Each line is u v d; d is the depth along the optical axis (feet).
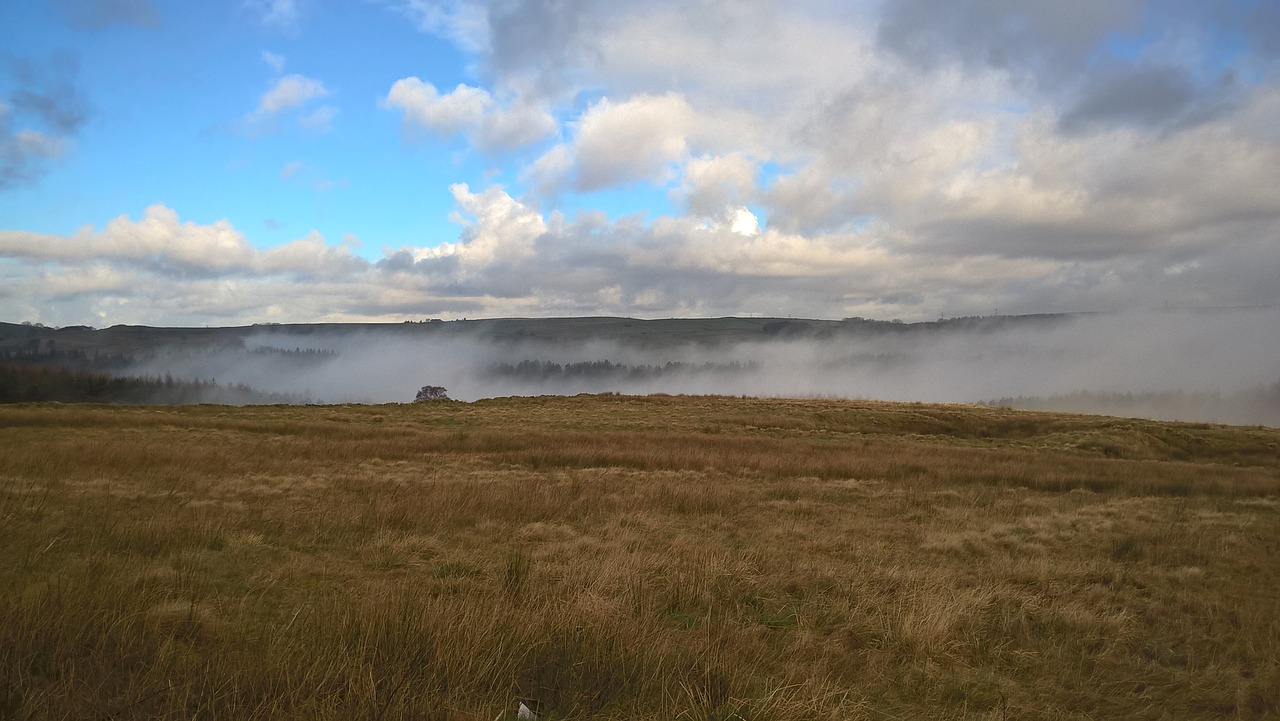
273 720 13.39
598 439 99.86
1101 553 36.73
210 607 20.80
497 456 78.74
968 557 35.12
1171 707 18.10
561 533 36.86
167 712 13.30
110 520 32.53
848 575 28.76
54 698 13.32
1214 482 70.69
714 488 54.34
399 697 14.37
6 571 23.31
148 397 480.23
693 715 15.16
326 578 26.35
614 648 18.10
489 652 17.13
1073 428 139.54
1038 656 21.26
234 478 53.01
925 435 133.59
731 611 23.77
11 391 362.94
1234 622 24.89
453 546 33.24
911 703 17.65
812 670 18.60
